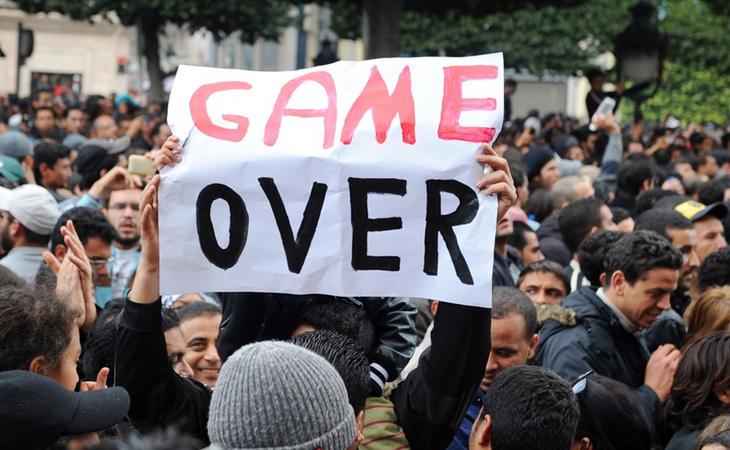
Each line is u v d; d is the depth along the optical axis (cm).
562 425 326
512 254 745
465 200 342
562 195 888
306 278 346
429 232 343
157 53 2359
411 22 2506
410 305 412
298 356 253
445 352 341
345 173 345
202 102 354
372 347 395
